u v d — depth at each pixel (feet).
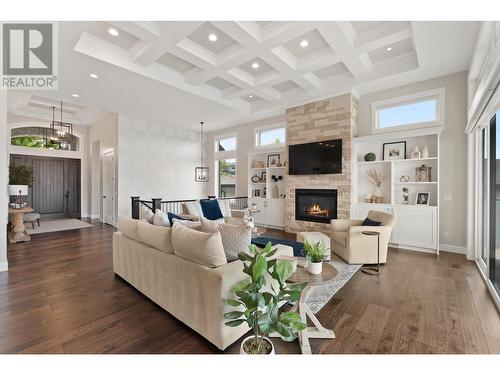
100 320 7.08
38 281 9.81
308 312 6.49
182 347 5.94
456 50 11.31
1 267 10.84
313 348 5.87
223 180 28.04
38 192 26.27
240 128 25.44
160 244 7.62
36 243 15.76
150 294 8.08
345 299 8.41
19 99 18.65
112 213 22.54
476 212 12.43
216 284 5.75
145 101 17.63
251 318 5.08
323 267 7.32
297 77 14.58
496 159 9.55
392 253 13.76
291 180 19.40
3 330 6.54
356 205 16.17
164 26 9.99
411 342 6.09
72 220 25.13
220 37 11.53
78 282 9.76
